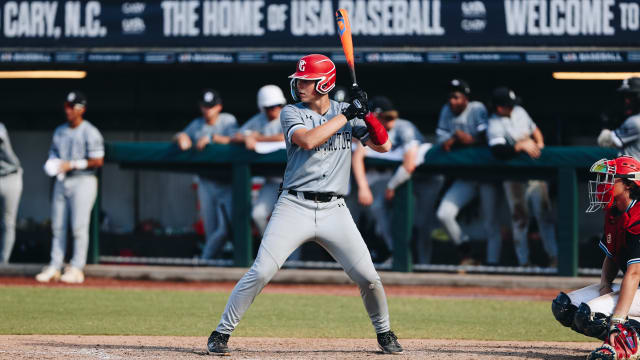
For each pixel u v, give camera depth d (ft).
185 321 83.30
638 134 101.86
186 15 133.49
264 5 132.05
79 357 58.95
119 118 160.15
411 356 60.03
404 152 112.68
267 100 116.16
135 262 122.31
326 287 112.27
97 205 121.90
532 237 112.06
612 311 56.80
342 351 62.85
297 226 58.18
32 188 146.41
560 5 126.62
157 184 125.08
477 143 112.47
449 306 95.81
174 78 158.30
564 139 150.71
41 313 87.81
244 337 73.10
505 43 127.85
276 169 116.37
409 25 129.49
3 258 123.44
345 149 59.16
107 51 134.82
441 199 113.50
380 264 115.55
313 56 59.06
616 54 125.59
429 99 153.07
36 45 135.74
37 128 157.69
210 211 119.55
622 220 55.21
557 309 59.82
